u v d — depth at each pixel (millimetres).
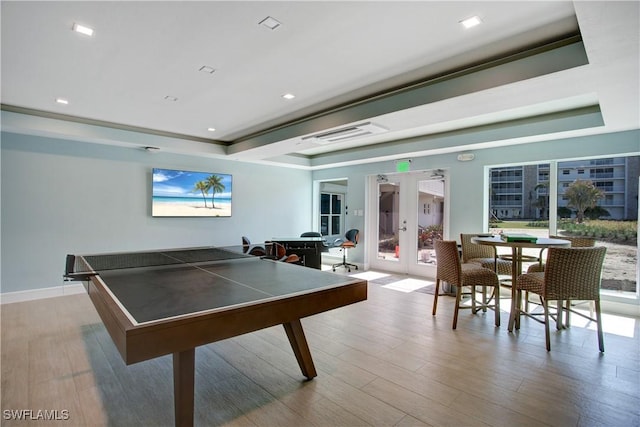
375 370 2604
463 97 2848
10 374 2529
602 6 1609
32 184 4504
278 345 3082
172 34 2262
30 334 3322
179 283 2312
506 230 5137
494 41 2367
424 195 6199
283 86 3215
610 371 2586
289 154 7082
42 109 3941
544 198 4797
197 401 2182
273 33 2256
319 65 2754
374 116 3469
